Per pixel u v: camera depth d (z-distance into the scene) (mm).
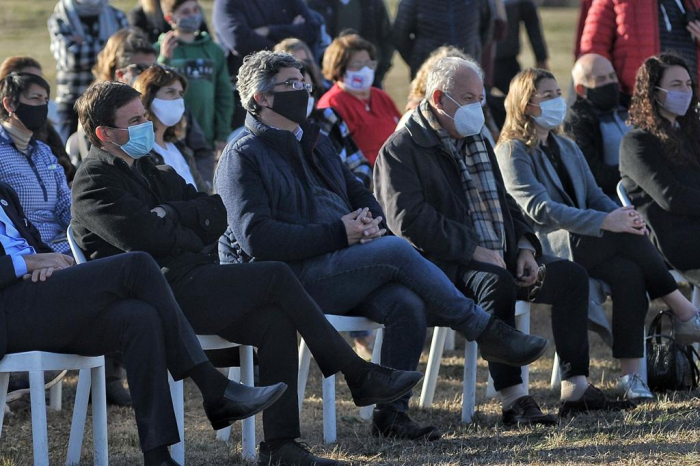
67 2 16703
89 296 8070
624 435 9398
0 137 11461
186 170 12242
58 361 8188
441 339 11227
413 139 10781
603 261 11445
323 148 10484
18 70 13312
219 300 8688
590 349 14023
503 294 10125
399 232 10484
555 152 12203
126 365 7965
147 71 11945
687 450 8672
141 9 17672
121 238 8734
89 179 8914
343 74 14820
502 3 19797
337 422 10781
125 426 10711
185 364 8125
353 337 13820
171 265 8883
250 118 10125
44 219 11617
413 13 18953
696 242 12141
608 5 16484
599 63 14000
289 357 8664
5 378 8836
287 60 10039
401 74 36406
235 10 16703
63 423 10844
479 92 10773
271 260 9617
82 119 9133
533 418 10219
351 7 19016
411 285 9562
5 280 8133
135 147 9070
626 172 12547
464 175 10859
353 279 9555
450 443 9516
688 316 11508
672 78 12391
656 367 11453
